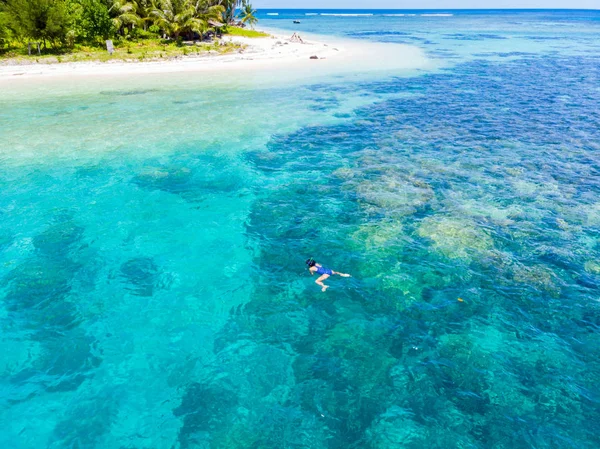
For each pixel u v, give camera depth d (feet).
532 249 46.39
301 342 34.99
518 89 124.57
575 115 96.17
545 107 103.71
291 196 60.59
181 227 52.90
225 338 35.53
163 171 68.69
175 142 81.71
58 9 157.99
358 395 29.81
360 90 127.65
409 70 160.04
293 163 72.38
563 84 130.21
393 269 43.86
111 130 88.02
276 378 31.37
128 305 39.37
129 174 67.56
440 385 30.48
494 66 167.32
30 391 30.22
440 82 137.59
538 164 68.69
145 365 32.73
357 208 56.44
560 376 31.12
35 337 35.29
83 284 42.14
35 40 165.37
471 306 38.45
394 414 28.25
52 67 149.18
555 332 35.37
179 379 31.40
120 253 47.39
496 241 47.88
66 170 68.39
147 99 115.14
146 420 28.09
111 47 169.68
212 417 28.27
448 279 42.04
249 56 184.34
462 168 67.62
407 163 70.13
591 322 36.35
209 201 59.52
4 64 147.54
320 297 40.32
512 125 89.66
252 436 26.89
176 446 26.25
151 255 47.19
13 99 112.37
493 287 40.73
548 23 523.70
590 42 263.90
